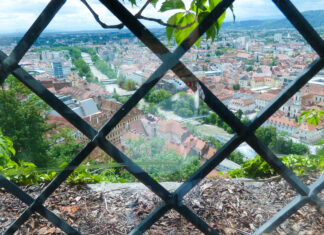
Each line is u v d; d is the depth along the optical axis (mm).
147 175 272
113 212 378
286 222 366
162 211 309
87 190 421
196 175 271
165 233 354
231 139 264
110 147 242
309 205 384
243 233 349
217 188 407
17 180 416
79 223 366
